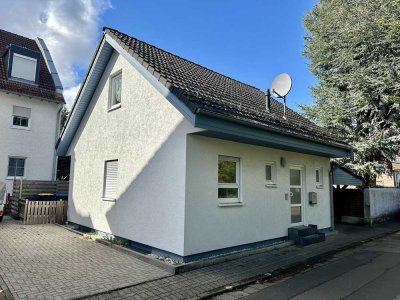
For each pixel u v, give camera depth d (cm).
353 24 1656
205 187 717
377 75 1619
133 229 821
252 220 835
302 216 1052
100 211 980
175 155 712
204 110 596
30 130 1722
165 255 705
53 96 1803
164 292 517
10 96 1670
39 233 985
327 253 835
